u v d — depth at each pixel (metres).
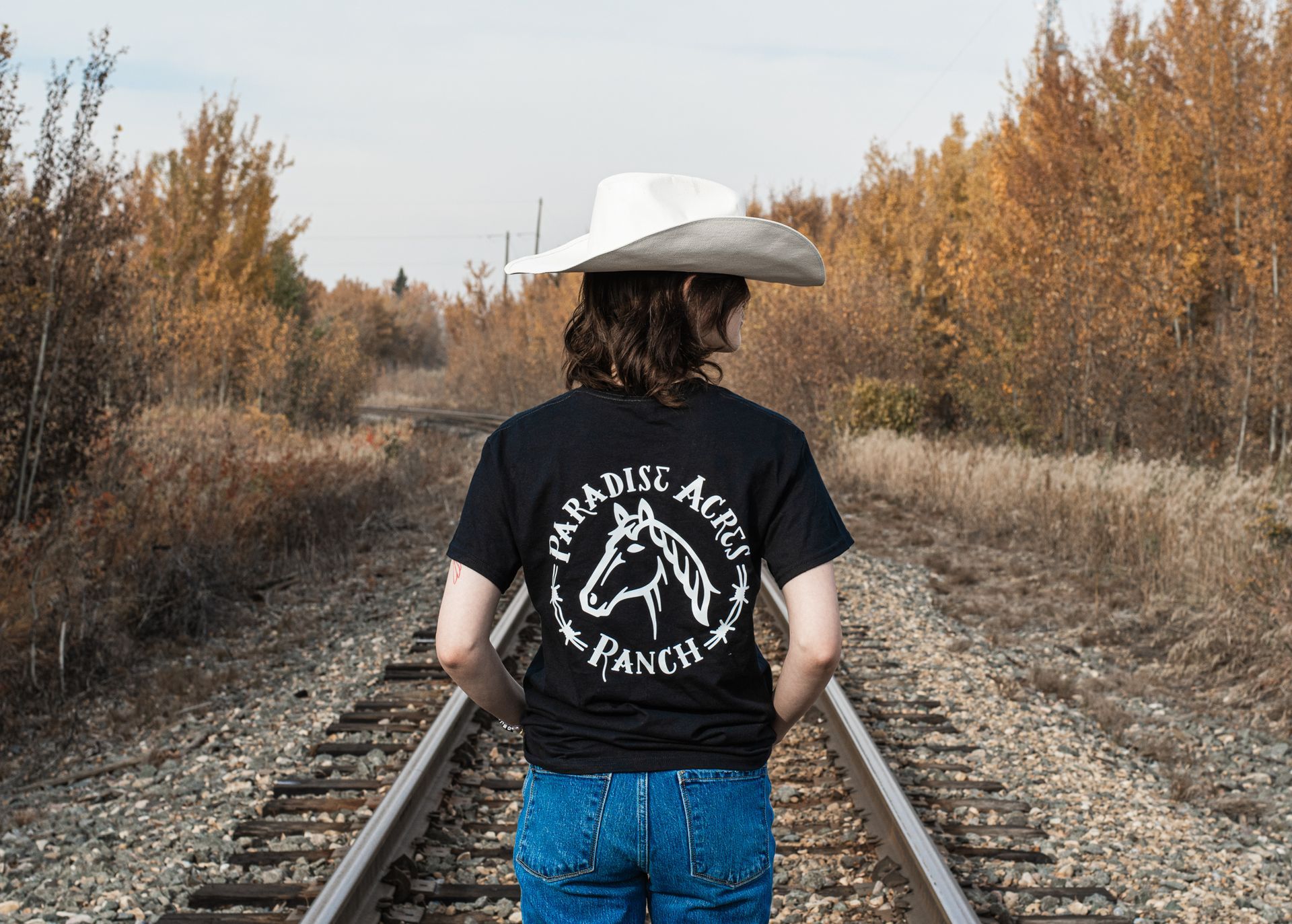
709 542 1.61
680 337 1.70
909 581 9.46
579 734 1.63
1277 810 4.76
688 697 1.62
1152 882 3.80
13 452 7.59
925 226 23.27
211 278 22.11
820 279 1.75
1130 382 15.29
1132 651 7.41
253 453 12.05
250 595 8.76
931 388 20.52
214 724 5.71
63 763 5.31
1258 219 14.74
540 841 1.67
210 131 23.27
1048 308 16.02
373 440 16.03
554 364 36.50
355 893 3.30
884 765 4.30
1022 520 11.39
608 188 1.71
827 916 3.42
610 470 1.62
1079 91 18.20
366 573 9.85
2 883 3.82
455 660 1.64
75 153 7.87
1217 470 13.73
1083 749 5.29
